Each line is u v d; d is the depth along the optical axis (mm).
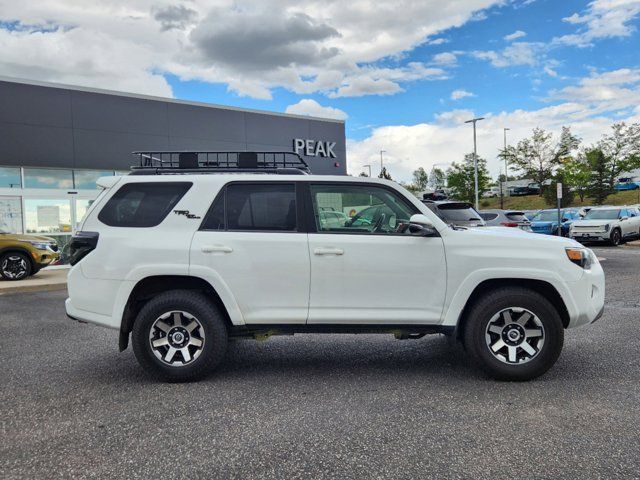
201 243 4508
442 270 4469
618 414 3648
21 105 15656
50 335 6641
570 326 4531
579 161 46438
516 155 47812
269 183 4676
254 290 4500
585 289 4438
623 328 6398
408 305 4504
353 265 4480
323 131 23234
